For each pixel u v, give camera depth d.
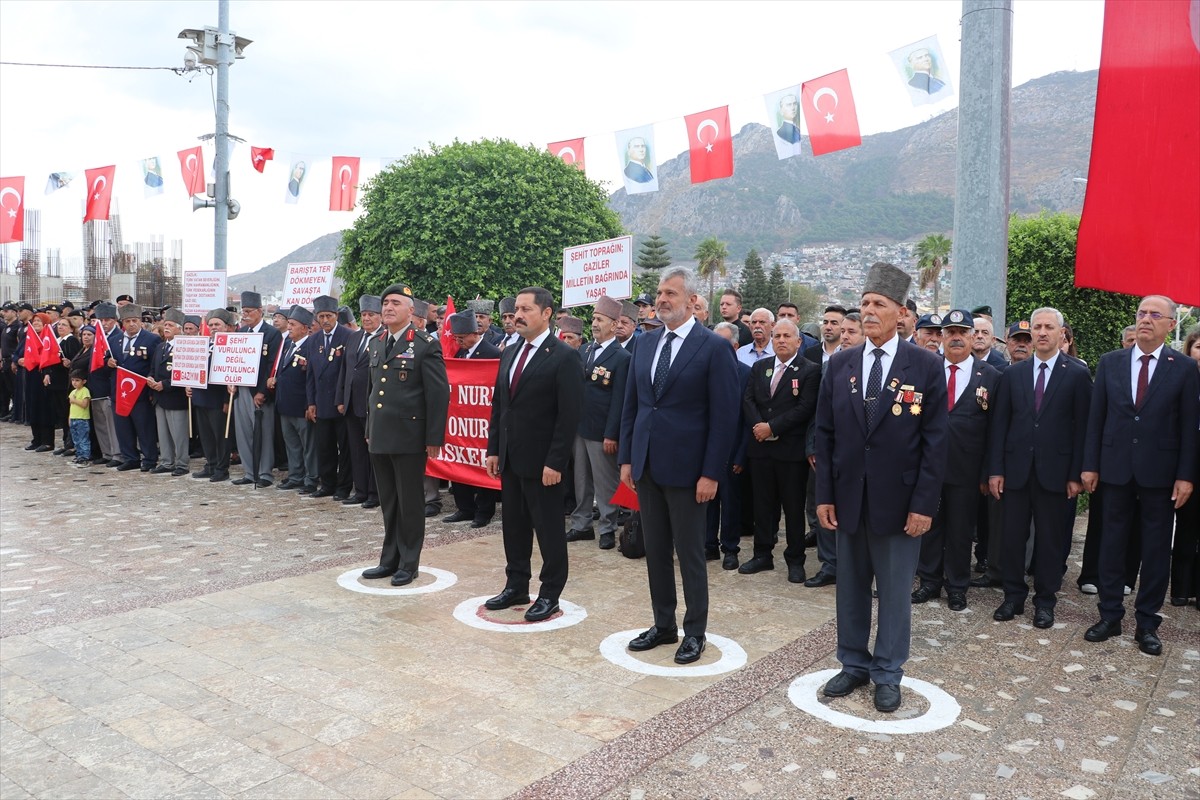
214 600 5.72
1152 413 4.99
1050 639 5.13
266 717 3.89
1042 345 5.52
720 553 7.25
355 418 8.88
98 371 11.52
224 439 10.58
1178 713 4.02
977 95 7.34
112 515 8.53
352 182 12.36
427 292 24.70
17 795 3.21
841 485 4.23
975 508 5.76
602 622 5.32
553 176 26.34
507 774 3.35
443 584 6.16
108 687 4.24
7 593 5.89
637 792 3.22
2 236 13.08
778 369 6.48
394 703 4.05
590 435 7.28
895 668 4.12
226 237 15.76
